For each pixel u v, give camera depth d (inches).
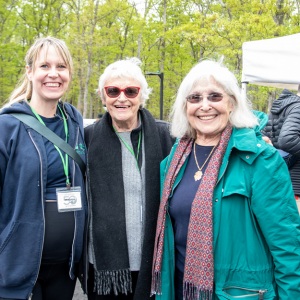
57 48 96.4
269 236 76.7
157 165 100.8
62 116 101.1
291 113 147.4
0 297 91.1
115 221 96.9
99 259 96.7
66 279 100.9
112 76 101.3
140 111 107.2
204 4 876.0
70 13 957.8
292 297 75.5
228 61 586.2
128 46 1043.9
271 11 513.0
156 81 987.9
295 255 76.0
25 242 89.0
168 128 109.3
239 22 533.6
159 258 86.7
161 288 86.8
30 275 89.7
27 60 98.3
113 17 997.2
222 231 78.3
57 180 94.1
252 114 85.9
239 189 77.3
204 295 78.0
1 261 89.1
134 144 103.4
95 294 102.4
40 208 90.4
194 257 79.7
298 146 140.9
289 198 77.0
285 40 211.8
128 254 97.4
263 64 218.4
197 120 86.0
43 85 95.8
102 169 99.6
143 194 99.5
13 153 89.9
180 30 673.0
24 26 943.7
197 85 85.0
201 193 80.1
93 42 979.3
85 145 104.0
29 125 92.7
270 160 77.7
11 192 90.0
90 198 98.8
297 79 208.7
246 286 77.4
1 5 877.2
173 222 87.5
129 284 97.4
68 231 94.1
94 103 1384.1
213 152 84.9
